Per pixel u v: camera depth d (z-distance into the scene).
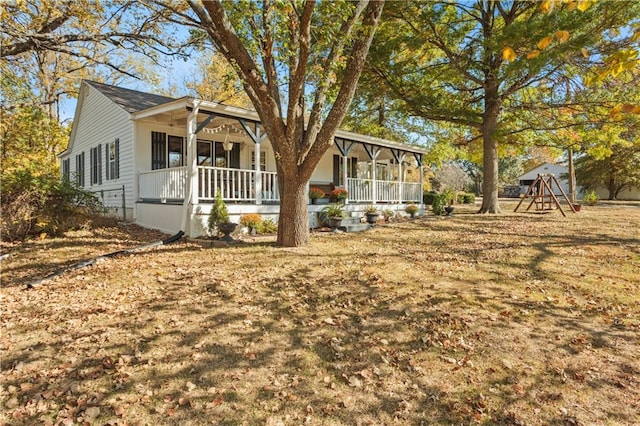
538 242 8.27
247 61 6.04
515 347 3.46
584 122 13.44
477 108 15.96
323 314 4.22
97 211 11.07
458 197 26.14
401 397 2.76
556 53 10.20
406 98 14.84
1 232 8.84
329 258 6.72
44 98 19.23
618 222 11.62
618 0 9.88
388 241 8.76
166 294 4.82
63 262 6.77
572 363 3.19
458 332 3.76
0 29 7.50
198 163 13.03
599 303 4.54
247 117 10.22
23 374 3.04
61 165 19.95
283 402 2.70
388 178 20.39
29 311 4.35
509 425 2.46
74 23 9.72
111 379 2.97
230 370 3.10
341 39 6.12
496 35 11.91
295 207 7.62
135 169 11.66
